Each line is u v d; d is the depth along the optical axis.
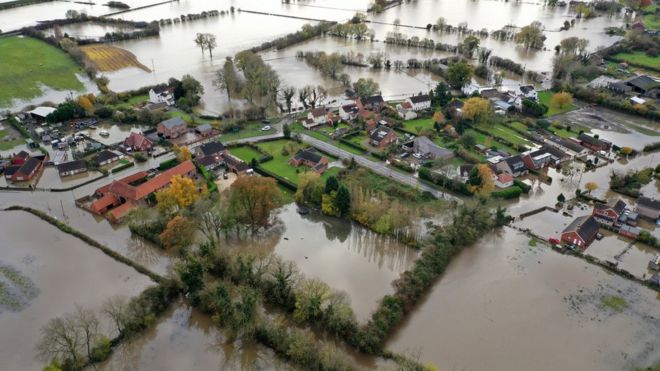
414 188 148.00
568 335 99.25
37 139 177.75
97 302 104.62
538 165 162.75
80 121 194.88
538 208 142.38
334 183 134.50
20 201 141.62
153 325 99.50
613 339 98.50
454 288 110.94
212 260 110.88
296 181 151.12
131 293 107.12
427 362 92.25
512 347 96.25
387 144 177.00
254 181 123.25
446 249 117.31
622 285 112.75
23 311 102.62
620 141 187.12
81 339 93.12
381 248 125.44
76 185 149.50
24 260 117.75
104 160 161.00
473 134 177.12
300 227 132.62
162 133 182.25
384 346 95.06
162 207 127.62
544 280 113.94
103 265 116.19
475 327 100.62
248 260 106.31
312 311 96.81
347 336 94.56
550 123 198.62
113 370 90.00
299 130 189.00
